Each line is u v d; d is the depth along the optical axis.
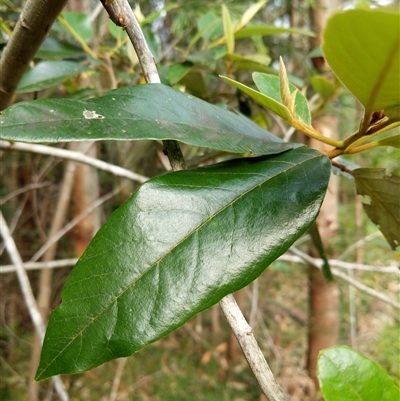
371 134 0.13
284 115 0.14
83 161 0.35
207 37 0.37
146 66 0.16
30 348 0.94
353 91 0.11
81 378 0.93
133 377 0.97
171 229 0.12
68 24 0.30
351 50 0.09
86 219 0.72
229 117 0.16
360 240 0.59
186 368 1.01
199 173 0.13
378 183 0.18
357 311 0.81
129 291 0.11
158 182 0.13
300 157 0.14
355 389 0.12
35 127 0.11
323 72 0.48
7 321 0.98
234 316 0.12
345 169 0.18
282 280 1.07
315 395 0.65
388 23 0.08
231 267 0.12
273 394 0.10
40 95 0.38
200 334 1.10
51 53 0.29
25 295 0.36
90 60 0.30
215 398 0.92
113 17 0.16
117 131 0.12
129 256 0.12
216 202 0.13
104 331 0.11
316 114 0.37
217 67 0.38
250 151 0.14
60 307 0.11
